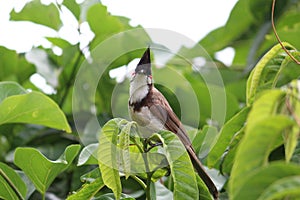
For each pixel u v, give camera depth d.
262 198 3.08
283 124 3.51
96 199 6.06
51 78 9.55
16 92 7.37
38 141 9.06
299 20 10.95
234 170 3.64
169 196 6.25
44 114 6.91
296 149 5.27
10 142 9.22
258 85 5.28
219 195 6.46
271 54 5.27
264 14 10.55
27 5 10.02
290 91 3.94
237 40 11.05
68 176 8.37
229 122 5.66
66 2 9.87
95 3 9.80
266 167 3.33
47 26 10.08
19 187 6.99
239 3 10.69
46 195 8.12
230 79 10.34
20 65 10.16
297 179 3.09
